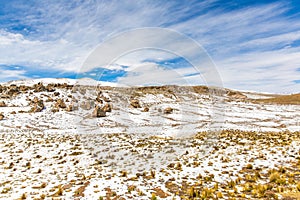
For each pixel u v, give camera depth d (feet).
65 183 30.58
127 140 59.26
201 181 30.42
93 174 34.06
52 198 25.52
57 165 38.58
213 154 44.24
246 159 40.09
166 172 34.71
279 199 24.67
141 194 26.81
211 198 25.48
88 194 26.81
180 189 28.63
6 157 43.32
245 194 26.17
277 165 36.50
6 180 32.07
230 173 33.78
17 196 26.40
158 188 28.81
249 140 55.88
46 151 47.16
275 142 52.03
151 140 59.82
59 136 65.31
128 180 31.45
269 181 30.42
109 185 29.60
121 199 25.49
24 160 41.42
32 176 33.53
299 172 32.63
